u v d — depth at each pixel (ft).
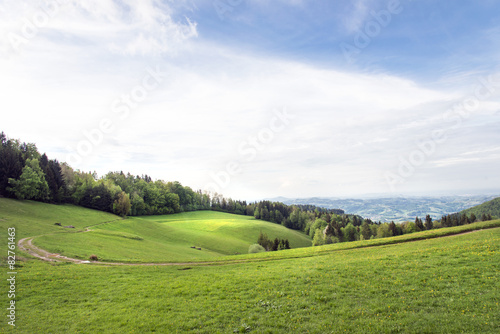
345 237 436.35
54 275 94.89
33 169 313.94
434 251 98.37
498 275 67.62
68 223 256.73
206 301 69.87
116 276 98.68
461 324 47.91
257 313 60.64
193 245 310.04
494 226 138.21
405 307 56.70
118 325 58.90
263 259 132.67
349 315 55.26
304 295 68.90
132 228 310.86
